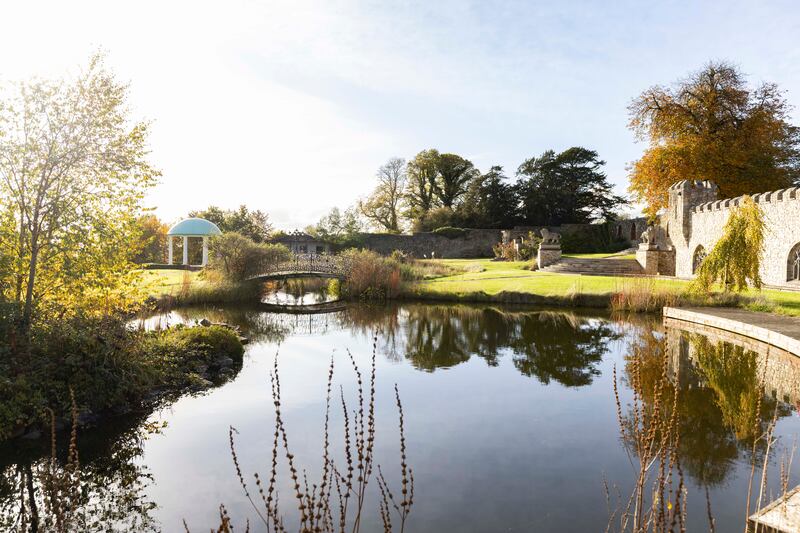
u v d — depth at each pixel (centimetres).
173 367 978
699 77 2898
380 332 1591
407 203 5788
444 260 4394
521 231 4778
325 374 1062
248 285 2466
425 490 547
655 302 1842
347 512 509
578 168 5016
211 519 505
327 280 3538
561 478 571
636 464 604
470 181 5684
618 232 4375
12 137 858
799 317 1447
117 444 692
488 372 1064
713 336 1366
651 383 935
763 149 2888
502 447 661
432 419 773
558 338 1436
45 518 510
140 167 957
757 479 546
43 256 899
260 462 630
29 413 725
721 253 1739
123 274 977
